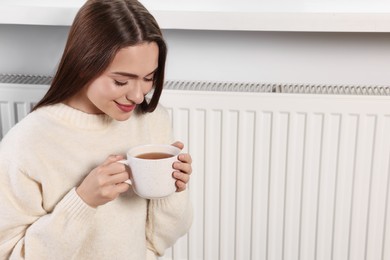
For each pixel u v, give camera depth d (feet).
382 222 4.38
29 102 4.44
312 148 4.27
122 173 2.71
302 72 4.60
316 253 4.53
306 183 4.36
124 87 2.77
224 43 4.61
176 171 2.75
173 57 4.69
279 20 4.09
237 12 4.17
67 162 3.09
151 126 3.49
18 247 2.95
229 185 4.48
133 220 3.29
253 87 4.54
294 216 4.48
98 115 3.17
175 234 3.47
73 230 2.81
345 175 4.31
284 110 4.20
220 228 4.59
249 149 4.35
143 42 2.68
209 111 4.29
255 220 4.53
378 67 4.51
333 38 4.49
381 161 4.24
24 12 4.30
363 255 4.48
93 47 2.69
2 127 4.55
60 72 2.93
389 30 4.01
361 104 4.10
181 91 4.26
